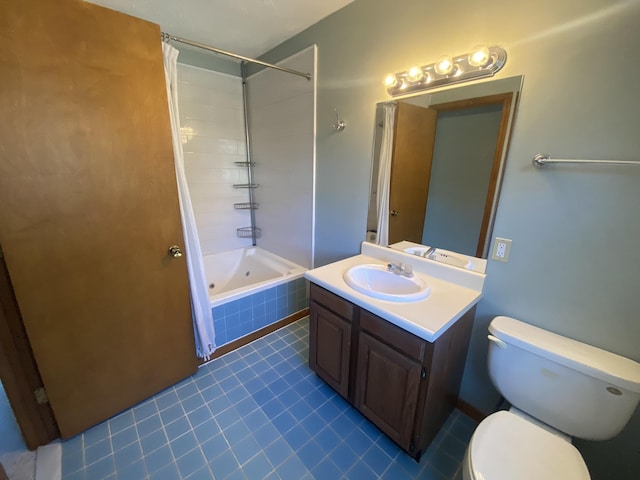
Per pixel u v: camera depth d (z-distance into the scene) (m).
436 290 1.47
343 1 1.76
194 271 1.81
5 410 1.66
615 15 0.95
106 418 1.58
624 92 0.97
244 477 1.31
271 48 2.46
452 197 1.51
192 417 1.61
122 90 1.33
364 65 1.79
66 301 1.34
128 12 1.84
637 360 1.07
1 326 1.24
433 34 1.44
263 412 1.65
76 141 1.24
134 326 1.58
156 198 1.52
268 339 2.34
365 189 1.97
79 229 1.32
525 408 1.23
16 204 1.15
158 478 1.30
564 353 1.10
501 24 1.21
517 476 0.93
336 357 1.63
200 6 1.79
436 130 1.51
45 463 1.35
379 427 1.46
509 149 1.26
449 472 1.35
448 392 1.46
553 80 1.11
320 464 1.37
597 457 1.22
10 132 1.10
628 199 1.02
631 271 1.05
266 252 3.14
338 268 1.76
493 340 1.26
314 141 2.27
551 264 1.23
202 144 2.80
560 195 1.16
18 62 1.08
